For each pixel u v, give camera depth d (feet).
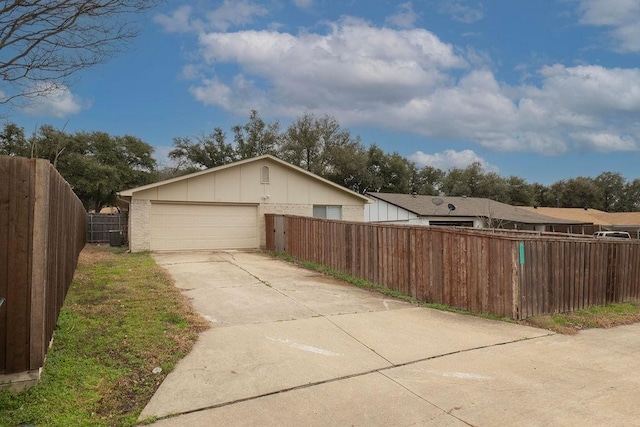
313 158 138.62
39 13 22.25
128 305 20.13
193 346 15.29
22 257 10.94
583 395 11.96
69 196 22.40
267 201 51.98
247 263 37.99
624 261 26.43
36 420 9.54
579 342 17.43
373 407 10.93
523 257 20.68
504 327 19.19
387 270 28.04
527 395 11.86
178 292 23.88
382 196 89.51
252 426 9.83
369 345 16.08
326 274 32.73
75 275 28.04
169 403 10.88
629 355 15.87
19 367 10.87
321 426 9.90
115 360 13.32
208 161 135.33
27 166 11.02
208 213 49.14
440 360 14.65
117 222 67.10
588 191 183.93
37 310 11.11
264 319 19.30
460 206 93.91
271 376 12.85
